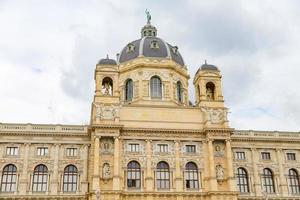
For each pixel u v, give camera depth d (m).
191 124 82.00
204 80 86.00
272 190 83.38
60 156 78.81
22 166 76.62
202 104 83.75
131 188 75.19
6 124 78.75
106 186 73.44
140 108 81.88
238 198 80.12
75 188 77.25
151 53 94.12
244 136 85.56
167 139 79.69
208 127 79.75
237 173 83.19
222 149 80.25
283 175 84.38
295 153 87.19
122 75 94.12
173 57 96.56
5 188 74.94
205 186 77.12
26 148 77.94
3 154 76.81
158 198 74.56
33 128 79.56
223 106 83.56
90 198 71.75
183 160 78.81
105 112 78.31
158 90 91.19
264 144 86.38
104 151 76.06
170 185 76.75
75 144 80.19
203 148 80.25
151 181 75.62
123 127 77.75
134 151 78.06
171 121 81.62
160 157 78.31
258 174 83.56
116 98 80.31
